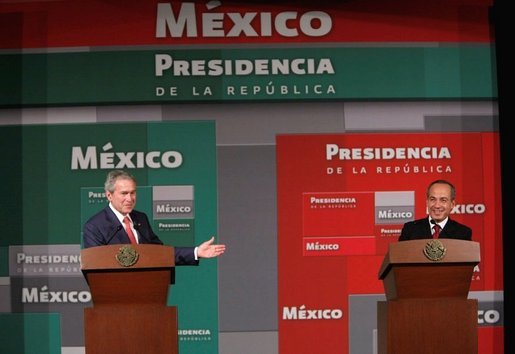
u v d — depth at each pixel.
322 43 12.15
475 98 12.16
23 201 12.02
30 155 12.04
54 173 12.04
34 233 11.99
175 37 12.09
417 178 12.09
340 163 12.09
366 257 12.05
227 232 12.04
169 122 12.08
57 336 11.90
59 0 12.07
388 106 12.14
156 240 10.35
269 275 12.03
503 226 11.97
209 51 12.10
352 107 12.14
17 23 12.06
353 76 12.15
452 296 7.92
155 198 12.03
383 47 12.12
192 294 11.98
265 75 12.11
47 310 11.92
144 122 12.08
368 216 12.05
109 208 10.10
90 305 11.93
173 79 12.09
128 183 10.00
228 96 12.09
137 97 12.07
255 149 12.09
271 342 11.99
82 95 12.07
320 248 12.05
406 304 7.84
